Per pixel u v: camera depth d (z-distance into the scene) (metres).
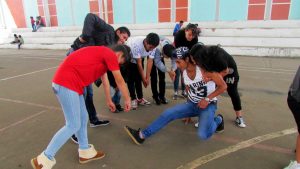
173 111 2.84
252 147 2.96
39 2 17.06
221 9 12.23
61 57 11.02
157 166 2.65
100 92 5.30
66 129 2.39
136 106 4.32
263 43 10.12
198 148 2.98
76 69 2.30
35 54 12.52
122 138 3.27
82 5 15.74
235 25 11.87
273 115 3.85
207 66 2.43
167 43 3.99
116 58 2.39
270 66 7.56
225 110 4.09
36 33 16.39
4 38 17.62
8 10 18.30
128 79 4.11
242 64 8.02
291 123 3.55
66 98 2.29
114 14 14.95
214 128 2.82
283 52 9.30
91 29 3.42
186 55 2.63
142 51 3.85
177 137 3.25
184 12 13.10
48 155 2.38
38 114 4.17
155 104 4.50
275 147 2.94
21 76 7.16
